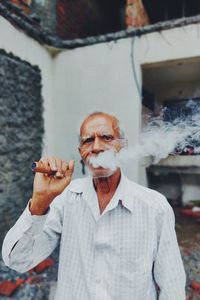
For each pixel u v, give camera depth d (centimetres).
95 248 103
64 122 446
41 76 418
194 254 332
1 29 337
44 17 447
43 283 254
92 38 425
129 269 100
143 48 398
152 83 554
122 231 103
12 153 358
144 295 101
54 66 450
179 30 378
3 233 341
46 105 432
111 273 101
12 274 269
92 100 430
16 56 365
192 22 368
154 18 623
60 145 448
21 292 240
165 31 386
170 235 105
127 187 109
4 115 344
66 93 445
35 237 102
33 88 401
